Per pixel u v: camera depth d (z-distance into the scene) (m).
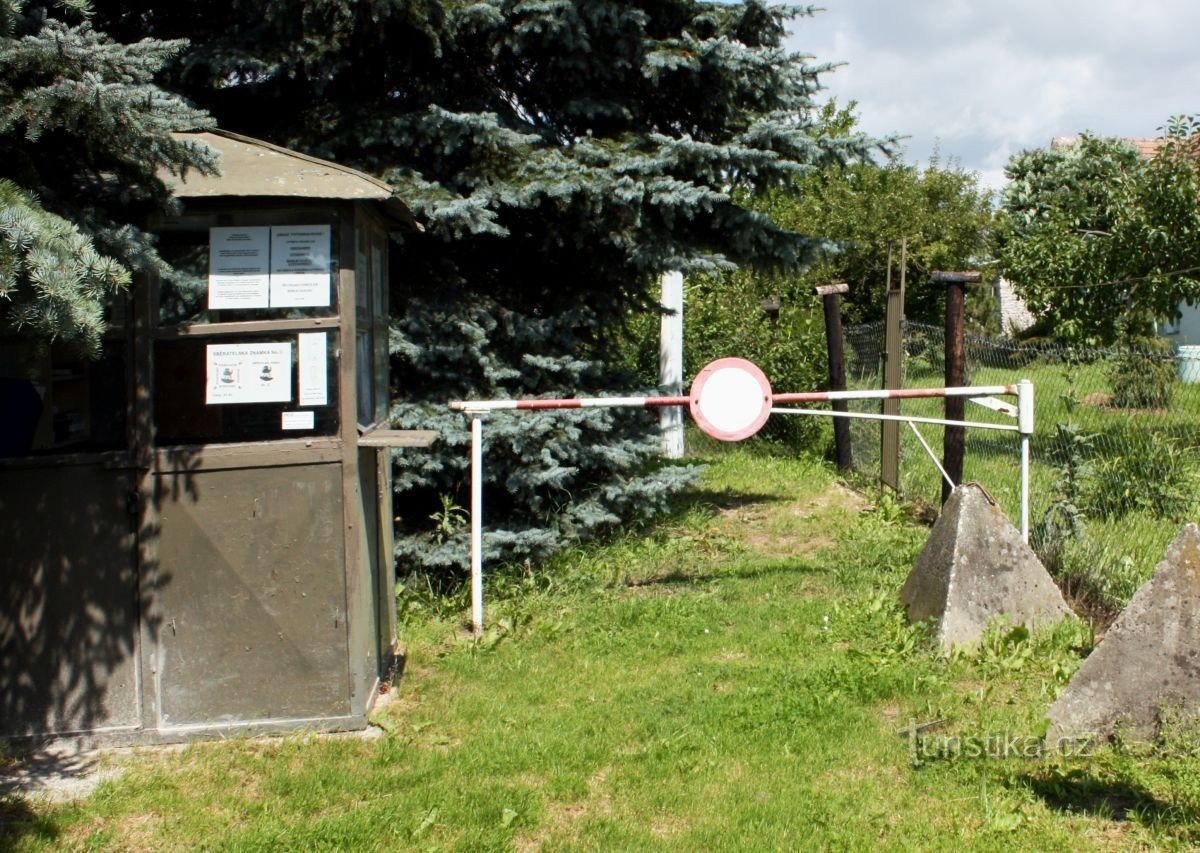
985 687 5.44
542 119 8.87
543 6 7.71
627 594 7.45
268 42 7.55
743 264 9.02
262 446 5.12
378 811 4.37
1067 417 8.41
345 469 5.17
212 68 7.37
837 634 6.33
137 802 4.54
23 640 5.08
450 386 8.09
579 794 4.50
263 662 5.18
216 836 4.26
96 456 5.06
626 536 8.95
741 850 4.01
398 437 5.26
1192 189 11.88
